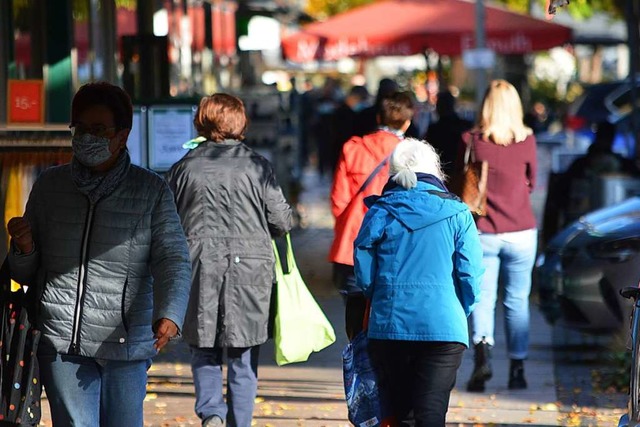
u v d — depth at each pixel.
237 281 20.98
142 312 15.51
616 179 42.28
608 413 25.39
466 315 18.91
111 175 15.41
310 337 21.16
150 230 15.53
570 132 88.94
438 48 54.06
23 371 15.12
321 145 92.81
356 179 23.95
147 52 39.12
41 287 15.45
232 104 21.44
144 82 39.12
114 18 40.31
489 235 26.73
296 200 61.59
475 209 26.23
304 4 128.50
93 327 15.27
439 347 18.59
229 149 21.30
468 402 26.38
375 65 143.00
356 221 23.94
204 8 66.38
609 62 145.50
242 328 20.97
